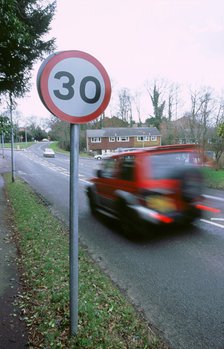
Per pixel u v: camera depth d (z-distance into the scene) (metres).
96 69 2.27
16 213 6.81
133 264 4.13
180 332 2.59
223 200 8.79
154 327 2.65
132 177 5.22
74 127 2.21
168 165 5.09
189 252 4.57
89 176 17.62
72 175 2.22
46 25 9.39
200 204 5.30
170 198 4.97
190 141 36.94
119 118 66.88
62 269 3.68
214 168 14.62
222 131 15.84
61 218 6.91
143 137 53.06
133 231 5.21
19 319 2.65
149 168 4.96
